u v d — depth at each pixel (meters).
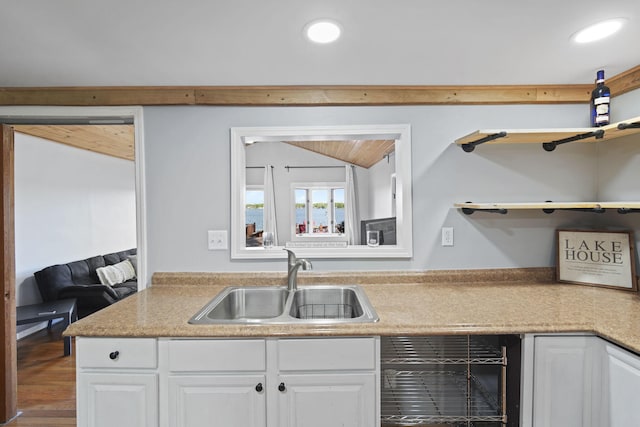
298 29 1.23
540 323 1.22
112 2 1.06
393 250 1.84
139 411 1.21
